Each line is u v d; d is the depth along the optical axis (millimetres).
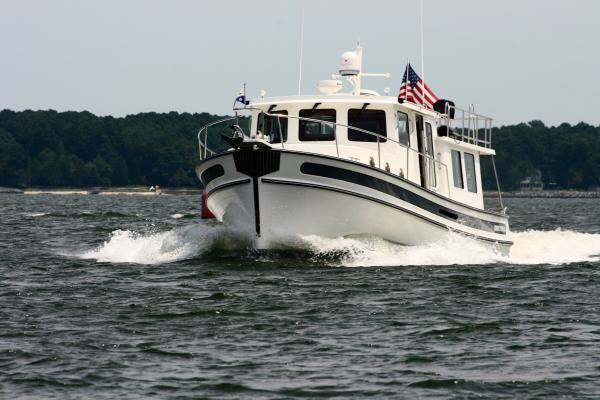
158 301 62875
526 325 56500
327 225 77062
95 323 56438
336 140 76500
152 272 75750
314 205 75750
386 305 61656
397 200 77438
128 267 79250
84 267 80000
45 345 51250
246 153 74938
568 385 44969
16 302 62906
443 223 81750
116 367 47531
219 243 83125
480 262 83000
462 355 49844
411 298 64062
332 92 83812
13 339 52531
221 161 77062
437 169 86250
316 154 74000
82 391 44062
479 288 68250
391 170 80375
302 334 53875
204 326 55625
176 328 55188
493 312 60000
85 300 63531
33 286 69562
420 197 79125
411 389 44438
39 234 124562
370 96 81188
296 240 77562
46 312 59594
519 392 44125
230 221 81062
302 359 49000
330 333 54125
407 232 79562
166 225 150500
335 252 78375
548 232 116938
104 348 50844
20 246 103625
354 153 80312
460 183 89625
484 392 44125
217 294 64375
